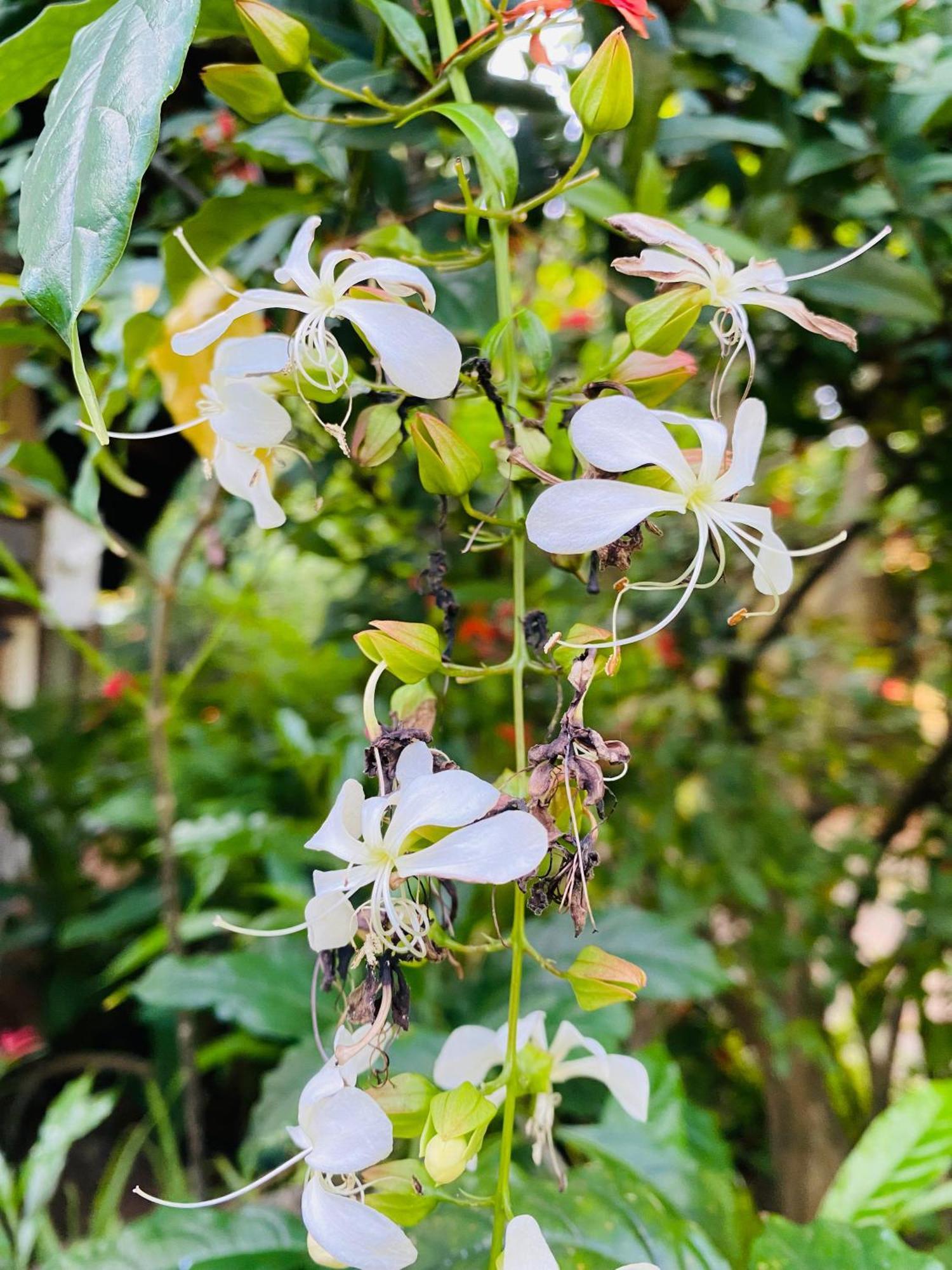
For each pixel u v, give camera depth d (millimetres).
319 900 125
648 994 278
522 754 137
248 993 287
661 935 295
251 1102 539
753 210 224
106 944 581
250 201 195
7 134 237
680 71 222
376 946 123
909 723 575
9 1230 342
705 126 210
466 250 173
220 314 135
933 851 506
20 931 568
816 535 498
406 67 185
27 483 285
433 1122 128
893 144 214
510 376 149
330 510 398
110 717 651
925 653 627
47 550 541
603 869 428
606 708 454
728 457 131
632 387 146
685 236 142
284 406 199
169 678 638
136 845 618
